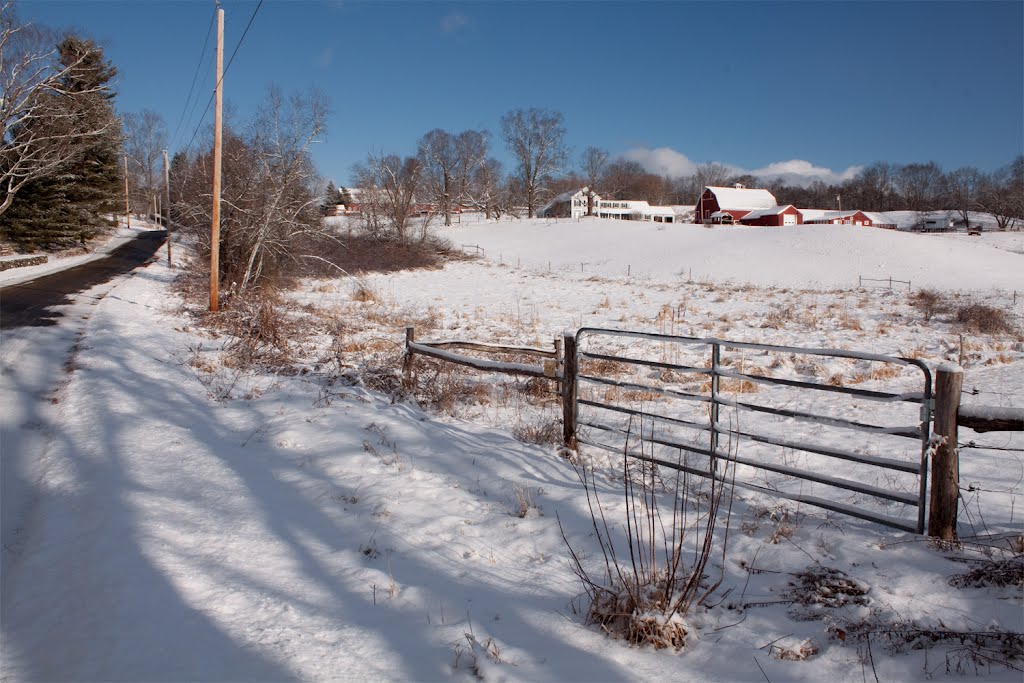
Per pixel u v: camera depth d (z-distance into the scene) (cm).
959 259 4322
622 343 1573
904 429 409
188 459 596
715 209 9400
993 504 475
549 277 4197
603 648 313
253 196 2222
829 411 856
